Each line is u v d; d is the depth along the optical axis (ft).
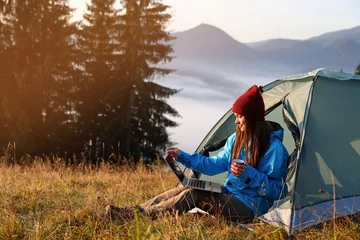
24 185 19.53
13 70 100.27
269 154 12.90
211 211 13.00
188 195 13.05
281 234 11.76
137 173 29.71
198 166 13.56
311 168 13.44
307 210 12.78
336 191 13.41
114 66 110.93
